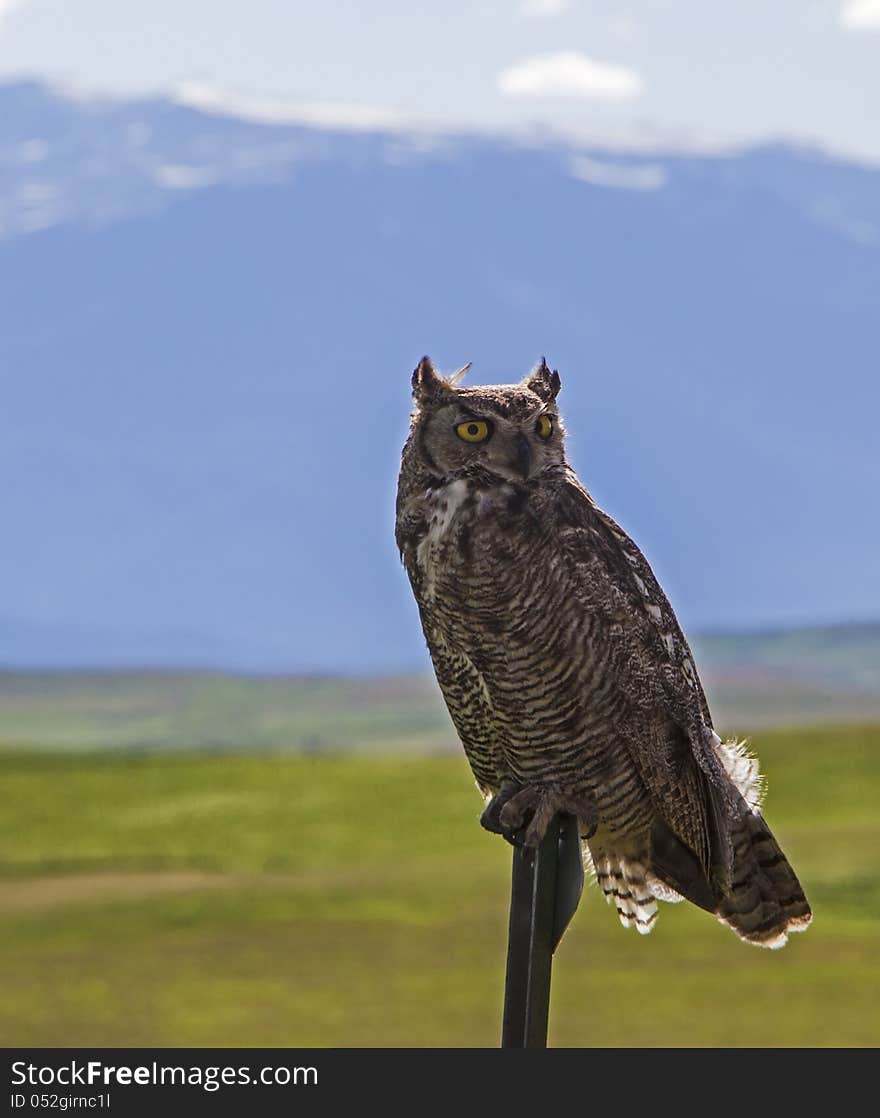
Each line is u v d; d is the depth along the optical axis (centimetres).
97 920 3838
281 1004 2866
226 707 18838
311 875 4616
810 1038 2462
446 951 3366
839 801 5547
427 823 5872
